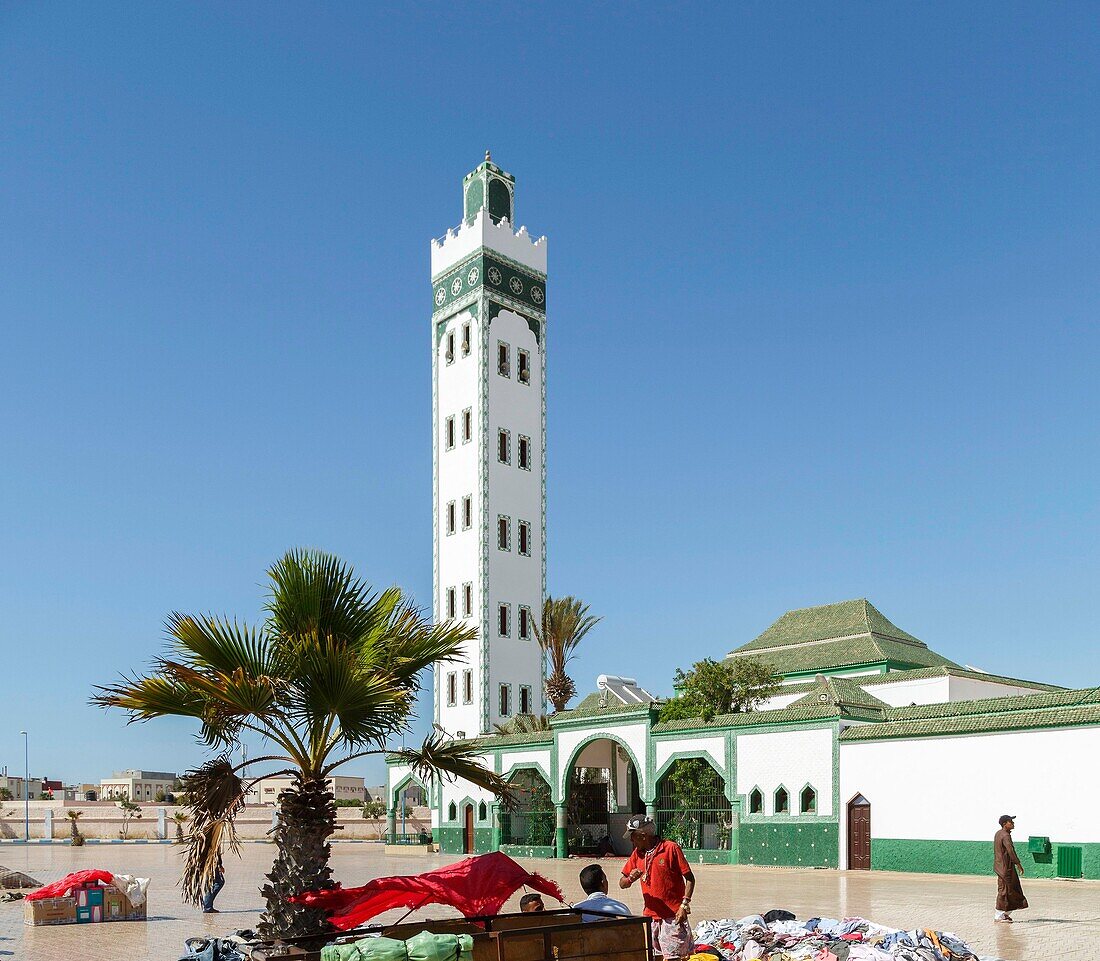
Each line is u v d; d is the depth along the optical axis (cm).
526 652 5969
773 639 5791
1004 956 1582
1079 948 1664
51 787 16712
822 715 3650
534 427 6291
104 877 2177
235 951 1455
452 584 6031
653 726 4259
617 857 4572
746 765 3869
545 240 6544
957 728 3269
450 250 6384
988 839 3156
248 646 1359
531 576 6091
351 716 1338
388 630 1433
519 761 4859
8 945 1802
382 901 1150
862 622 5488
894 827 3400
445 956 989
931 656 5456
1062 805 3009
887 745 3453
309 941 1151
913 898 2458
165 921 2150
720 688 4412
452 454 6162
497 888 1149
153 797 17038
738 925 1608
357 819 9381
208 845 1272
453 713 5862
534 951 1023
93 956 1669
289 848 1348
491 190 6369
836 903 2342
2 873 2786
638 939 1080
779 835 3716
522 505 6128
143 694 1312
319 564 1413
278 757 1375
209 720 1315
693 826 4094
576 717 4569
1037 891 2655
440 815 5328
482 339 6091
